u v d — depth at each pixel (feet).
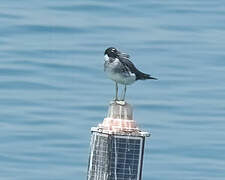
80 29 170.81
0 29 168.96
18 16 175.22
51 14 177.68
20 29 170.30
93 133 57.36
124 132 56.44
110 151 56.44
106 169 56.54
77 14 177.88
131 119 57.06
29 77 148.15
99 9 181.37
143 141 56.59
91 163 57.57
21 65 151.64
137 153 56.59
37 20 173.06
